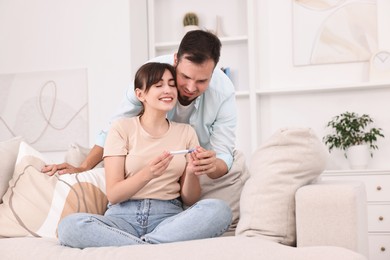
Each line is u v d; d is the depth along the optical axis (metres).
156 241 2.07
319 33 4.86
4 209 2.48
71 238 2.03
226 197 2.55
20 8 5.04
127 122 2.36
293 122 4.89
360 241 1.99
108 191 2.24
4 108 5.05
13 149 2.70
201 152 2.17
